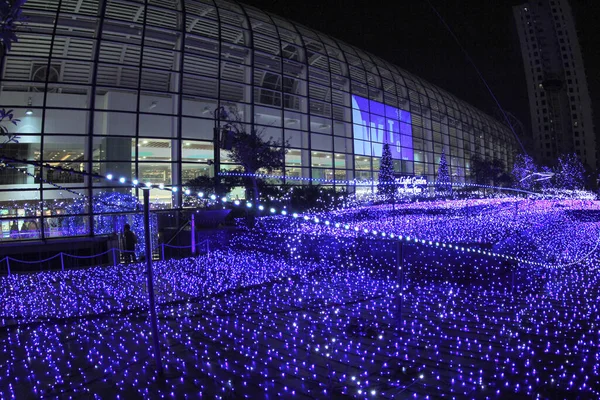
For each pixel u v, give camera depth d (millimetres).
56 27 23219
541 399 4867
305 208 27828
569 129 121938
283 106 31453
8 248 16297
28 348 7301
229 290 11062
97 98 26828
